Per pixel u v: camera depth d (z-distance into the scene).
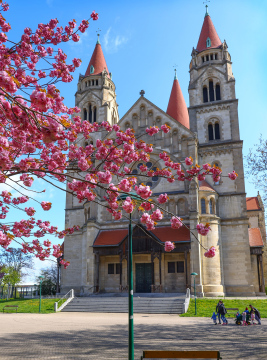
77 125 20.19
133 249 52.28
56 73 16.12
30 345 20.58
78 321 33.53
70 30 15.90
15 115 10.06
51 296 62.91
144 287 53.19
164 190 55.47
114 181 55.69
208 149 58.81
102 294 52.25
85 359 16.41
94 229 55.78
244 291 51.69
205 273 50.09
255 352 18.09
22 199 18.38
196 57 65.56
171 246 15.13
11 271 74.31
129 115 61.44
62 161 13.97
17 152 13.27
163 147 57.69
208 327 29.14
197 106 61.91
